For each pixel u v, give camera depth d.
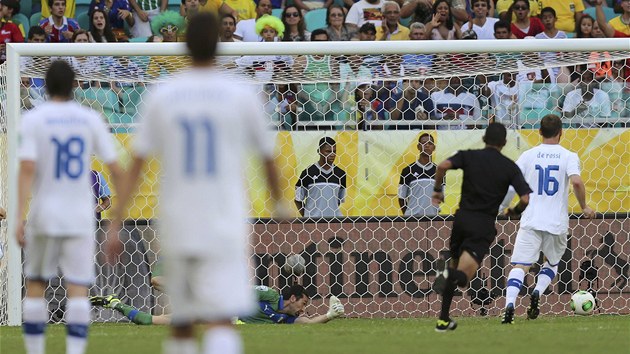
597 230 45.03
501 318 41.91
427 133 45.25
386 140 45.19
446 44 43.25
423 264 44.50
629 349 25.08
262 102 45.66
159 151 16.88
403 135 45.22
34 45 41.91
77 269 23.03
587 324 35.88
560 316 43.59
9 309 40.28
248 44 42.97
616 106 46.00
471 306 44.38
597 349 25.08
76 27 58.03
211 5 58.78
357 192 44.97
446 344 26.70
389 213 44.91
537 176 38.34
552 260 39.16
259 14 58.62
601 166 45.72
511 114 45.97
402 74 45.47
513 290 37.56
